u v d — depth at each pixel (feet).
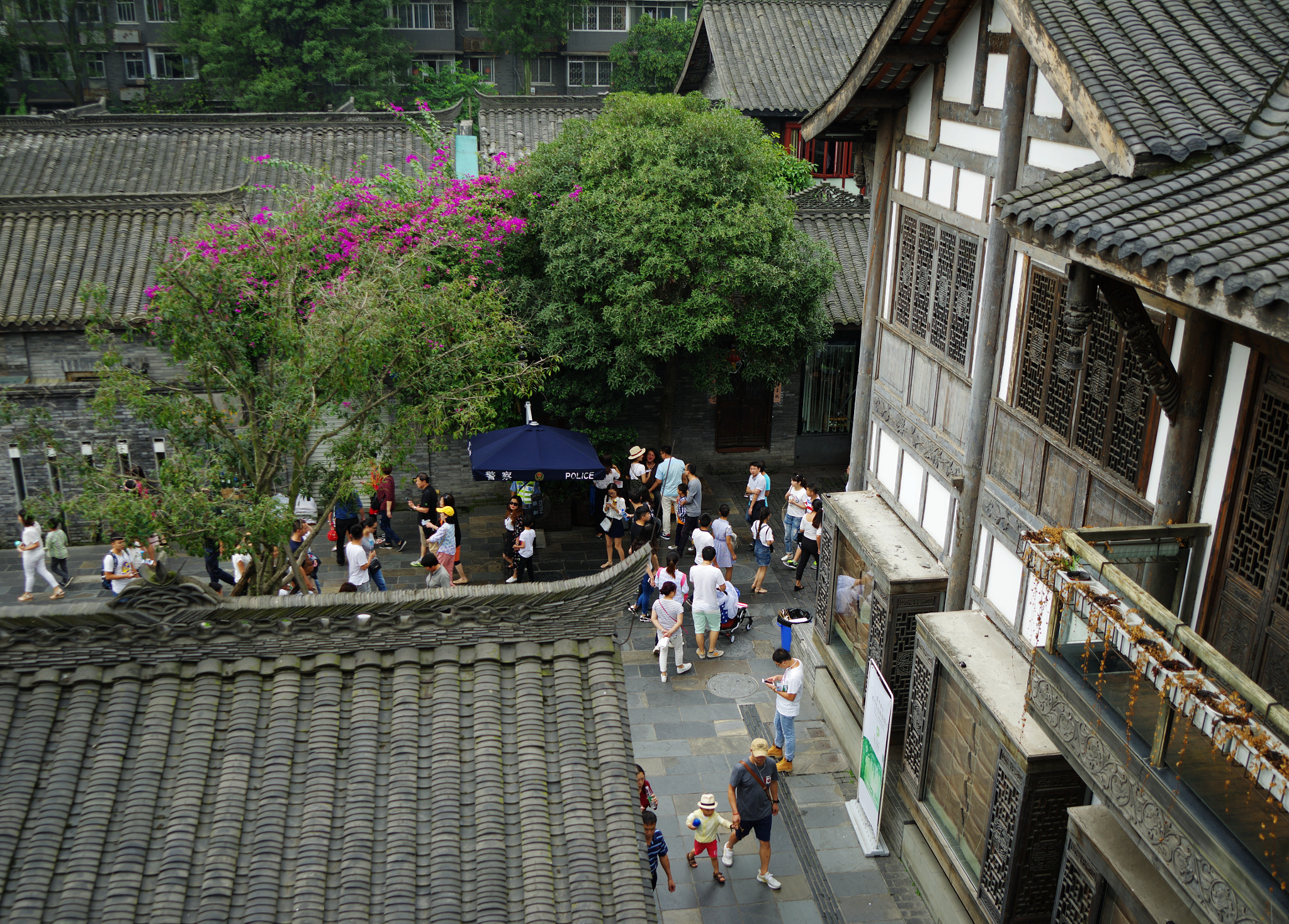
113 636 22.99
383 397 47.21
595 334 66.13
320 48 148.97
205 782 21.86
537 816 22.11
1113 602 24.38
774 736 48.52
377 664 24.14
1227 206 23.06
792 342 69.92
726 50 104.58
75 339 73.31
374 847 21.38
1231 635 25.75
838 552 49.83
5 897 19.71
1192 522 27.07
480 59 182.60
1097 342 31.19
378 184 67.10
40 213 75.56
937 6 38.52
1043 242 26.32
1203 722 20.31
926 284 44.24
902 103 45.60
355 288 44.78
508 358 54.95
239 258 44.42
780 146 73.46
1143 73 27.02
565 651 24.79
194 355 43.21
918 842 39.29
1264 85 26.27
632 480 69.92
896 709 43.78
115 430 69.10
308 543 45.27
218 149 97.50
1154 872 25.86
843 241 81.15
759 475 65.72
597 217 64.39
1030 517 35.17
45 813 20.89
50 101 170.30
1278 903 18.71
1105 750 24.54
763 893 38.96
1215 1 29.63
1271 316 19.34
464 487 77.15
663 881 39.58
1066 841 29.17
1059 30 28.43
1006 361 37.01
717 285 64.03
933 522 44.19
